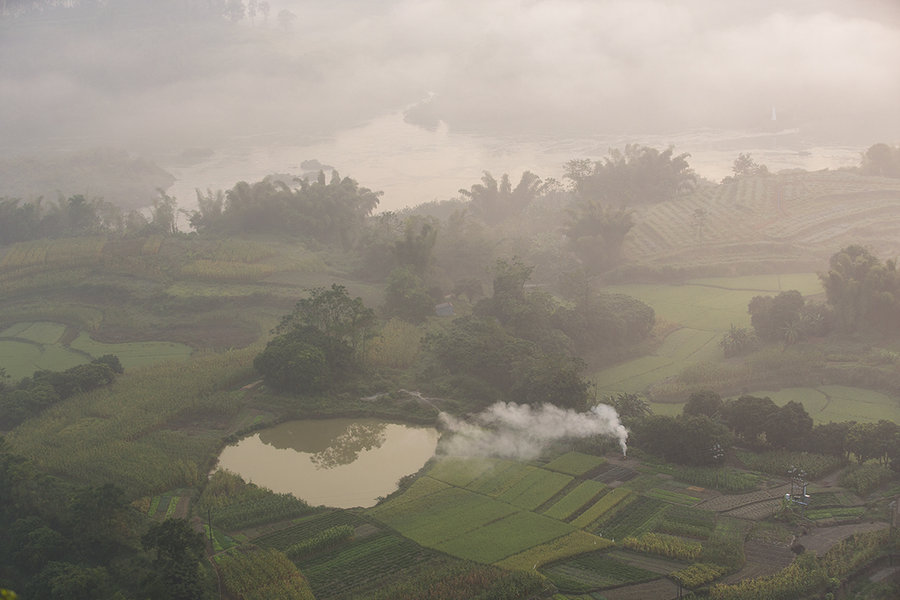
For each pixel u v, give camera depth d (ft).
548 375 334.24
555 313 427.33
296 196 607.78
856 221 630.74
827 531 240.53
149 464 284.41
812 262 566.36
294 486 284.82
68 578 209.26
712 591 210.18
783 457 291.99
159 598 205.57
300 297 475.31
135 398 336.90
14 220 593.83
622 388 393.50
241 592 214.90
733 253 588.91
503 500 268.82
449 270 547.90
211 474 291.99
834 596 208.33
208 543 241.14
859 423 302.66
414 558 233.76
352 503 272.92
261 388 352.69
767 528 243.60
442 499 269.85
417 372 370.53
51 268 520.83
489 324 379.76
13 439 306.14
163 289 487.61
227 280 502.38
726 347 424.46
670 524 246.88
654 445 299.99
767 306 436.76
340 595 215.92
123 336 442.09
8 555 232.53
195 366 371.56
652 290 545.03
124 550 234.38
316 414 333.83
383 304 464.65
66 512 241.35
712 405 316.40
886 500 258.57
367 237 550.77
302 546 236.22
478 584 216.74
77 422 318.45
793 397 368.48
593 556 233.96
